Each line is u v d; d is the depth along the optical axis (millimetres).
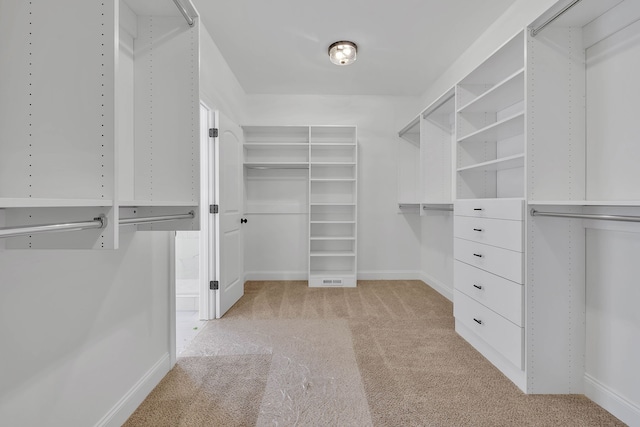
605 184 1615
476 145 2615
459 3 2406
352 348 2283
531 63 1717
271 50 3102
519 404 1636
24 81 963
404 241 4312
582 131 1729
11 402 964
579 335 1728
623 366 1519
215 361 2100
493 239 1979
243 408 1610
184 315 3094
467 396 1705
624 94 1515
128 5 1542
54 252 1122
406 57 3260
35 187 961
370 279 4324
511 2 2395
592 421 1503
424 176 3498
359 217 4328
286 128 4102
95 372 1324
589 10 1569
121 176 1524
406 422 1503
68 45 959
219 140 2918
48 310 1094
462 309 2391
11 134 965
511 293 1806
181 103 1615
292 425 1489
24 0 963
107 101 951
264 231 4320
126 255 1553
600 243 1640
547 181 1722
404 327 2682
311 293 3697
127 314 1557
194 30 1613
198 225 1615
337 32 2793
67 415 1175
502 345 1888
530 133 1713
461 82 2520
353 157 4277
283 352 2225
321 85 3973
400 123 4320
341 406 1625
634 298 1468
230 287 3182
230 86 3482
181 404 1643
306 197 4316
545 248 1714
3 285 945
